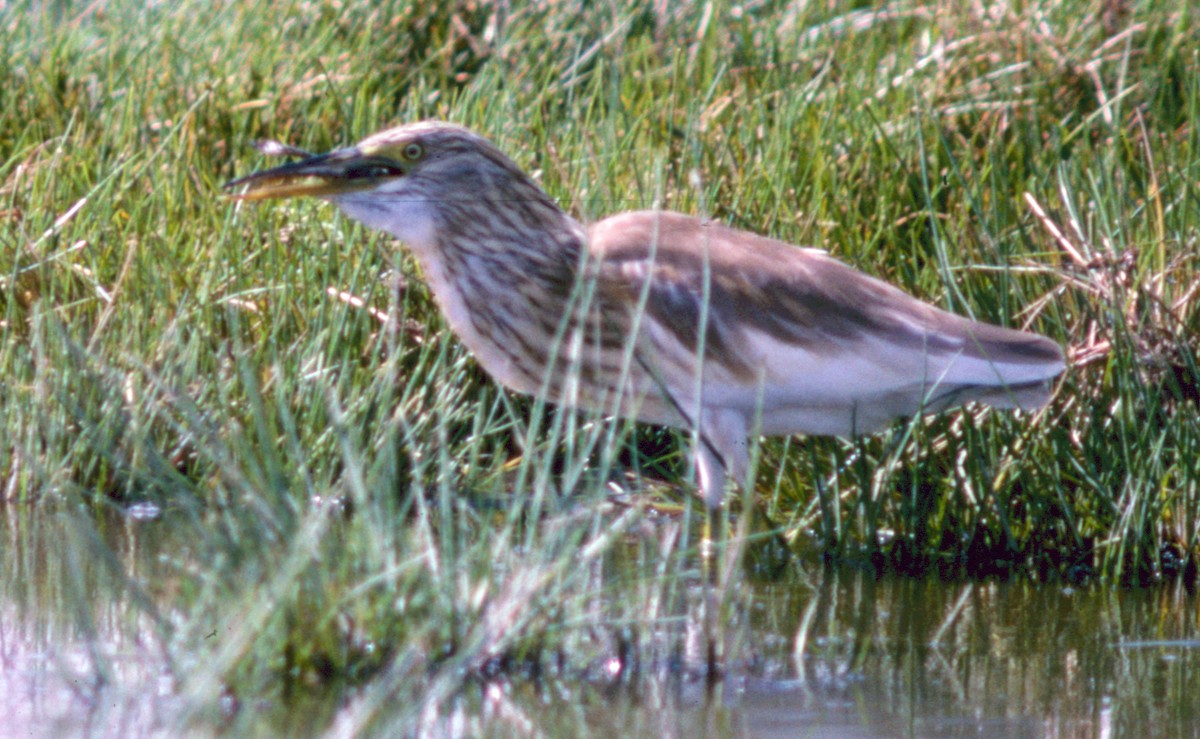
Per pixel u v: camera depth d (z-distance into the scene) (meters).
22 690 6.38
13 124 12.77
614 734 6.09
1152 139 12.24
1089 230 10.47
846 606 8.06
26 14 14.64
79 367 9.55
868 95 13.24
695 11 15.09
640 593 7.42
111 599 7.62
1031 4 14.78
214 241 10.95
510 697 6.47
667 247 9.20
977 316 10.02
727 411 9.11
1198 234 10.22
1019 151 12.15
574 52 14.27
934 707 6.54
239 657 6.23
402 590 6.69
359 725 5.80
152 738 5.85
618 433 10.18
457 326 9.47
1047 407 9.25
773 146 11.75
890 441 9.30
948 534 9.26
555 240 9.21
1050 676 7.00
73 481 9.57
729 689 6.70
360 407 9.58
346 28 14.57
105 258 10.76
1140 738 6.20
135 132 12.35
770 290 9.05
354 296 10.54
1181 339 9.19
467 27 14.39
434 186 9.17
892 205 11.56
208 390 9.74
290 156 12.24
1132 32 13.89
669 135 11.62
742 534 7.02
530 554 6.99
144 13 14.82
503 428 9.75
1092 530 9.14
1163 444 9.15
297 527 6.59
